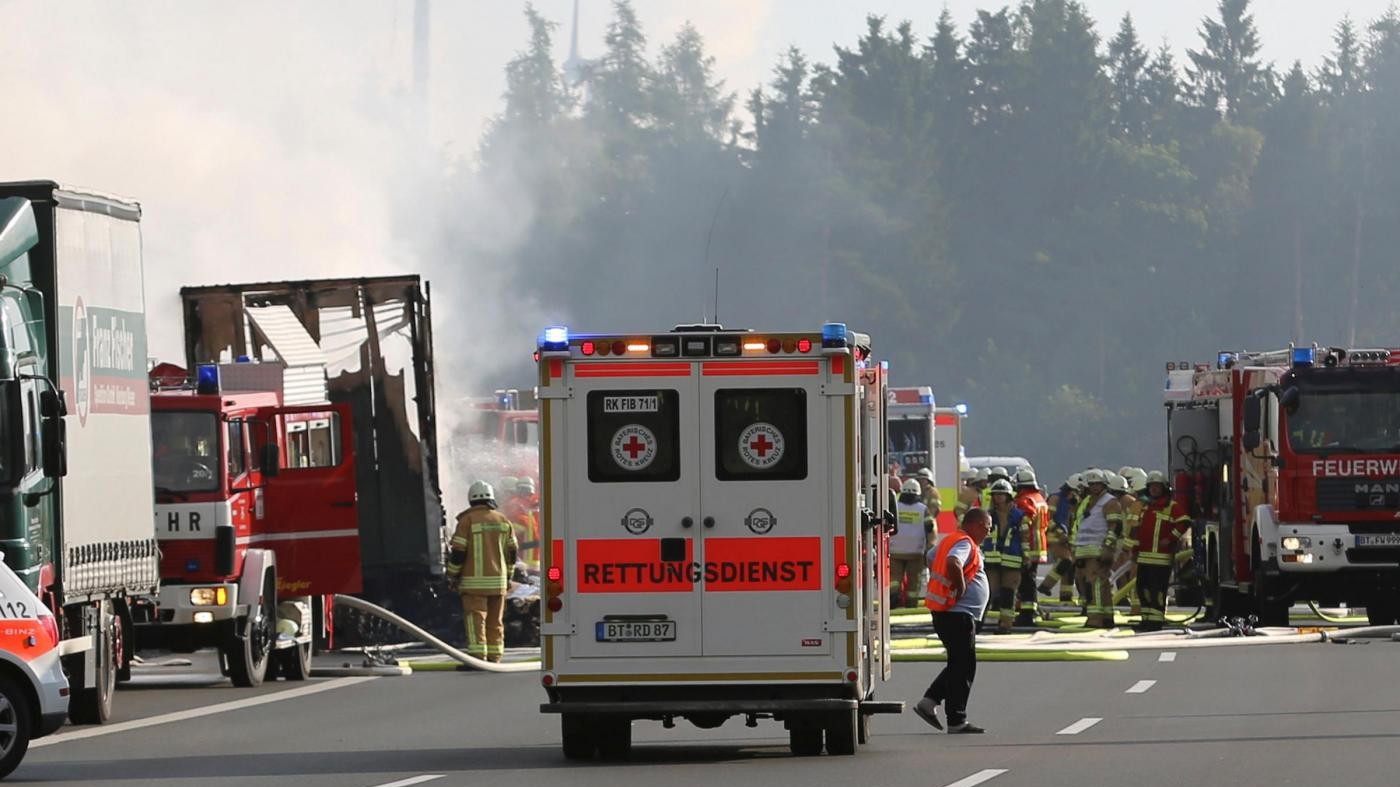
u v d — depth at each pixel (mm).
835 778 36375
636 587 40125
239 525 57844
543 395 40281
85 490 46906
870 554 41312
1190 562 87688
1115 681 56562
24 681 38562
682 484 40094
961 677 44500
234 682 58750
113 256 49344
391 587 72812
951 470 124188
